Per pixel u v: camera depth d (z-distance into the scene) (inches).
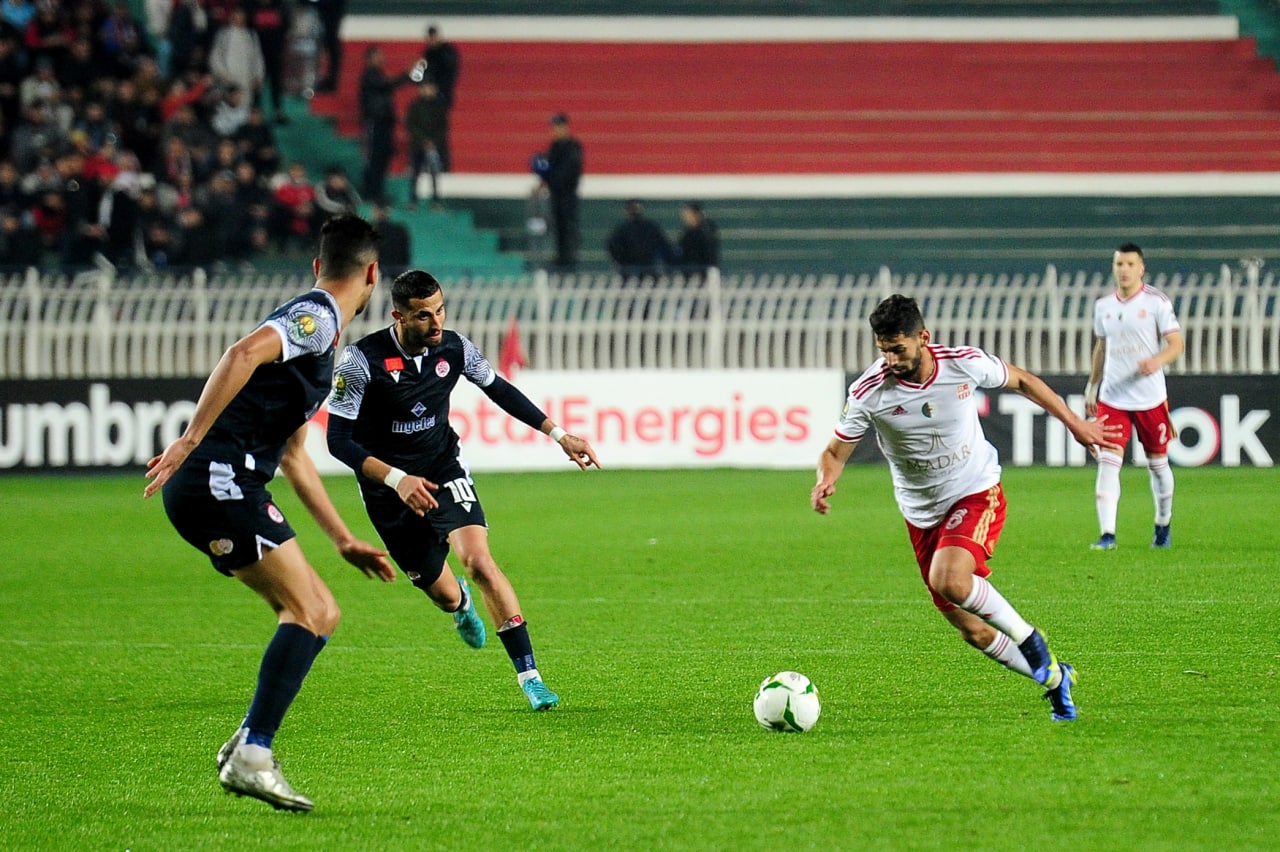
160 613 1414.9
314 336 735.7
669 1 4296.3
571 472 2610.7
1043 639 877.2
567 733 906.7
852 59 4180.6
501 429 2630.4
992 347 2679.6
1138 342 1609.3
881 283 2689.5
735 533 1872.5
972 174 3823.8
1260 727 864.9
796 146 3944.4
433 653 1192.8
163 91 3486.7
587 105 4052.7
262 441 746.8
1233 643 1123.9
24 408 2615.7
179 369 2704.2
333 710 987.9
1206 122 3986.2
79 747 907.4
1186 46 4207.7
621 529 1932.8
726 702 982.4
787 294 2689.5
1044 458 2571.4
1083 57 4190.5
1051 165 3858.3
